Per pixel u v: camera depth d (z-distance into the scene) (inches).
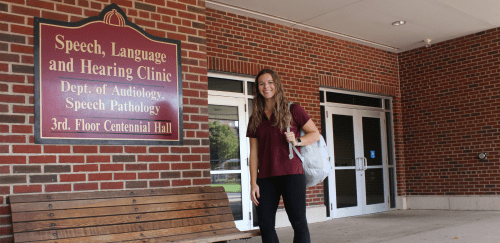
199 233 147.0
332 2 268.7
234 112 273.4
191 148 163.3
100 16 145.9
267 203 128.8
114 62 147.6
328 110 336.8
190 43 167.9
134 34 152.9
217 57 262.8
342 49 347.9
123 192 140.2
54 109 134.0
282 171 125.4
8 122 125.8
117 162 144.4
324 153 130.4
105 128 143.3
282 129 127.7
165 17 161.8
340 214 332.5
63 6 139.2
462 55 357.1
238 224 265.3
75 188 135.0
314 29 318.7
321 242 219.1
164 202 146.3
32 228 119.3
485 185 340.2
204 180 165.3
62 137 134.6
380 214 349.1
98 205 132.9
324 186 324.2
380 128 381.7
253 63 282.2
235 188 267.9
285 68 302.5
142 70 153.6
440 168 367.2
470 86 351.9
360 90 357.7
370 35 343.0
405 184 389.7
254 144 135.7
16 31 129.6
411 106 388.5
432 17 306.2
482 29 341.4
